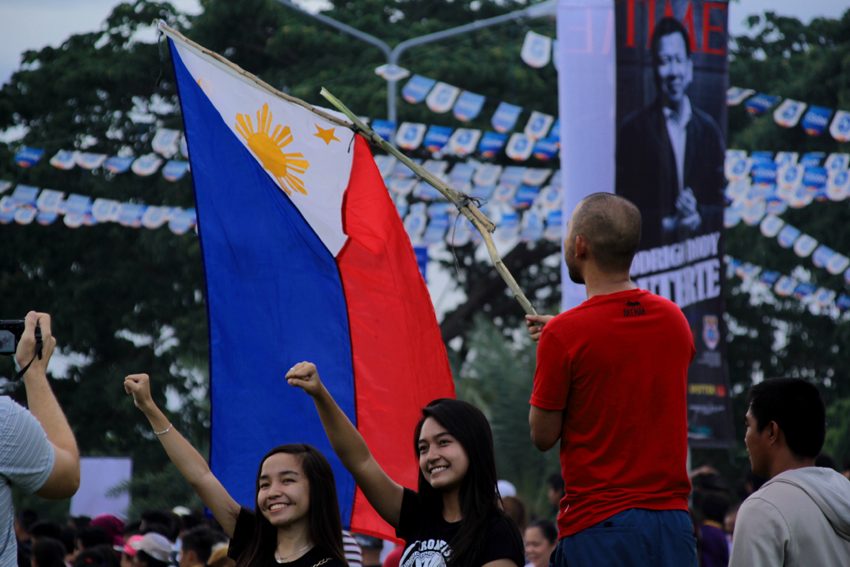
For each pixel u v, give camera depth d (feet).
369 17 195.62
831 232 178.91
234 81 45.11
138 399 40.70
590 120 81.30
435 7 207.21
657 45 81.87
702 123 82.38
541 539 61.41
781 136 176.96
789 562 34.40
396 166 122.72
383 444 43.47
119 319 190.39
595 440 34.32
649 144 81.61
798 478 35.17
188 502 139.33
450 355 144.05
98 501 119.34
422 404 43.75
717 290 82.53
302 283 44.39
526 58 99.60
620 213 35.12
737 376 195.21
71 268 192.34
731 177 112.68
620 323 34.53
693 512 63.82
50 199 111.86
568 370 34.45
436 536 36.40
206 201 44.27
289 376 36.91
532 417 34.91
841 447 156.97
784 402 36.04
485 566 35.17
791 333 193.88
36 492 32.42
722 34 82.84
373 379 43.86
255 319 44.04
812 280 180.55
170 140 106.22
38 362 33.94
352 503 43.42
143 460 187.52
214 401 43.42
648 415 34.32
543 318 37.99
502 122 108.99
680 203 82.07
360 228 44.57
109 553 66.18
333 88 181.27
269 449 43.45
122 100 184.03
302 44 190.60
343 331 44.14
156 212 112.27
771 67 187.21
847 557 34.68
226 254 44.16
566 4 81.66
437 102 106.32
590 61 81.46
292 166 44.93
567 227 36.04
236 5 192.85
